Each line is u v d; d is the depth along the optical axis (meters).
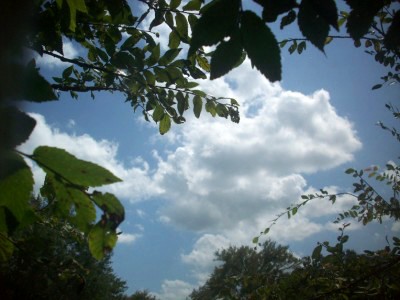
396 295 2.78
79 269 1.54
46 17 1.99
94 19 2.47
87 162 0.89
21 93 0.77
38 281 1.28
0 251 1.18
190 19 2.39
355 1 0.94
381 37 2.69
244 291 3.76
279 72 0.89
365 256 3.30
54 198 1.36
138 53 2.56
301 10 0.91
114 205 0.94
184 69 2.64
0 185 0.86
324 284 3.14
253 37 0.90
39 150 0.87
